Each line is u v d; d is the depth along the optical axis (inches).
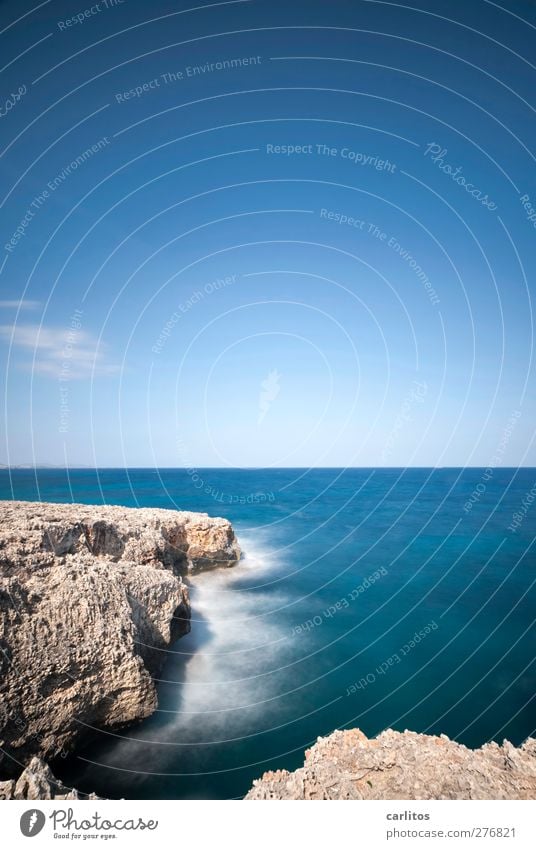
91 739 459.5
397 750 339.0
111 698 451.2
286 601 956.0
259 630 807.7
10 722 381.1
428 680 663.8
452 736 542.0
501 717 579.5
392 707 593.9
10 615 400.8
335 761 335.3
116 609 480.7
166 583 605.3
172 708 552.1
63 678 415.8
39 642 406.3
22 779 309.0
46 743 408.5
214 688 609.9
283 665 687.1
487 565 1272.1
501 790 297.1
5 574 439.8
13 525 540.1
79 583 467.2
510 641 800.3
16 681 386.3
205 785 436.8
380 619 887.1
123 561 634.8
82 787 422.9
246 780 445.7
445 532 1694.1
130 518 926.4
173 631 641.0
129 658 456.4
